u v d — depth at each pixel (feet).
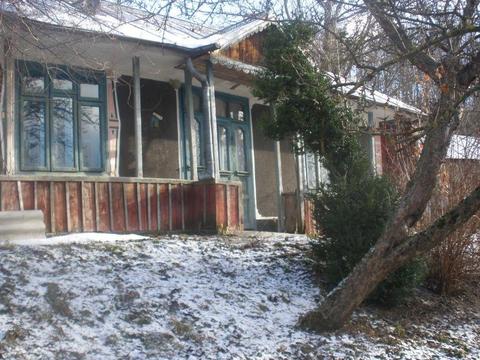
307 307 23.24
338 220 25.21
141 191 34.73
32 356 15.83
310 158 47.75
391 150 30.17
